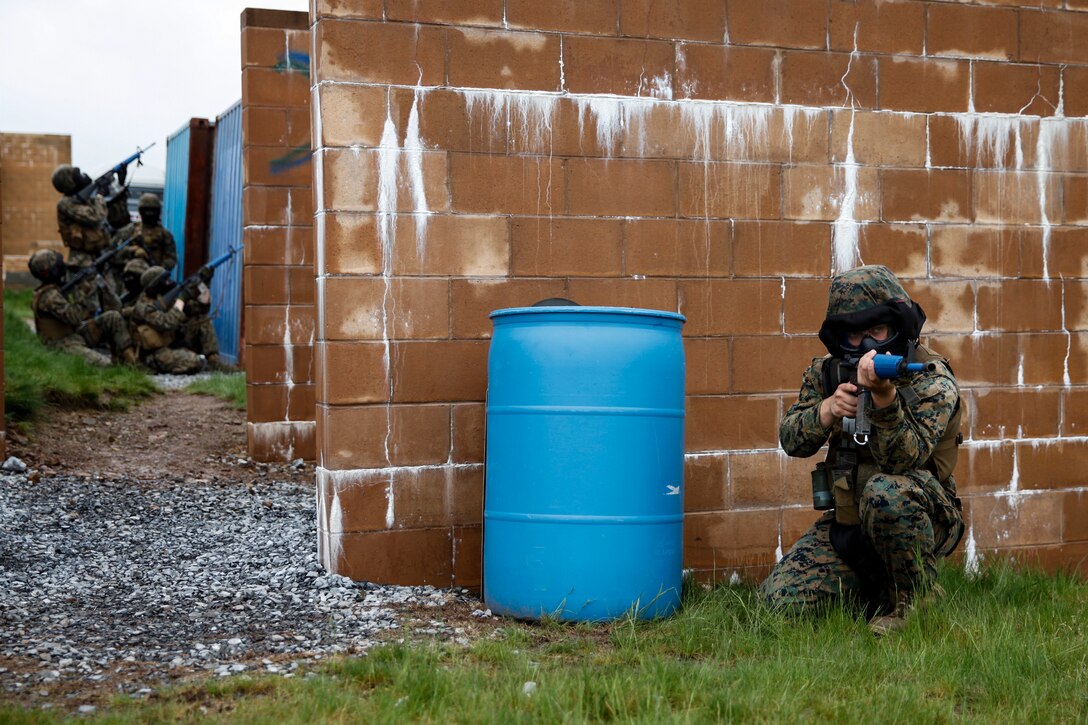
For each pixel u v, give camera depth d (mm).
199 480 6820
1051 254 5074
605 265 4504
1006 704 3021
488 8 4352
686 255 4602
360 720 2723
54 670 3211
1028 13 5031
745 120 4660
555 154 4441
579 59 4457
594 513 3836
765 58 4684
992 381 4992
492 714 2699
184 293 12516
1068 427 5098
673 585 4000
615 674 2984
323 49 4172
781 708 2842
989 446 4984
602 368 3844
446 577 4363
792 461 4742
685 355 4465
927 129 4898
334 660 3246
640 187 4539
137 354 12273
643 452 3889
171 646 3496
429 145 4301
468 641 3600
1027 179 5043
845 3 4781
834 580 3855
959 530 3879
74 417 8156
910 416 3561
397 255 4277
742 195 4664
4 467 6391
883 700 2922
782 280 4715
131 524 5543
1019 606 4152
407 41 4266
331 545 4266
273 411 7598
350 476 4258
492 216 4379
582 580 3838
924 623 3641
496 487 4008
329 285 4207
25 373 8367
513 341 3959
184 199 15359
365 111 4230
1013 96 5020
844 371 3699
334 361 4223
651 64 4543
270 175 7609
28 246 26203
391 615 3908
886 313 3592
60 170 13406
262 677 3086
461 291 4352
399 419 4301
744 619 3930
